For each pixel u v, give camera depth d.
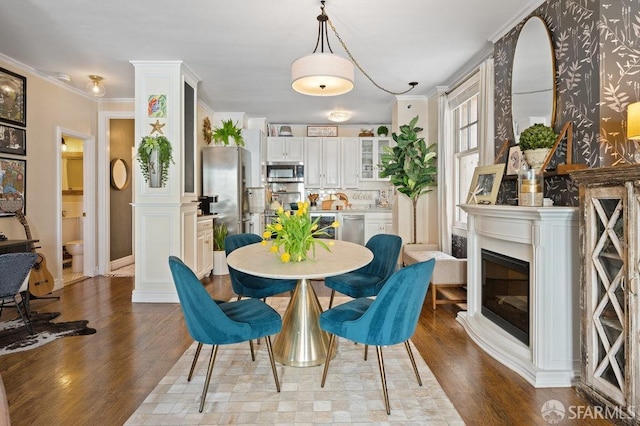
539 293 2.30
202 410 2.00
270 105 6.00
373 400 2.11
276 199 7.49
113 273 5.66
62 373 2.43
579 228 2.14
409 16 3.03
